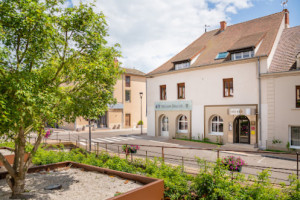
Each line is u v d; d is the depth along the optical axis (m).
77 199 5.31
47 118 5.13
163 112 23.52
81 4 5.80
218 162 6.36
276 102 16.05
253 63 17.14
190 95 21.17
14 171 5.65
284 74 15.70
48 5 5.47
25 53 5.31
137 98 38.38
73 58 5.98
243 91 17.66
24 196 5.46
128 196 4.47
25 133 5.61
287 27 21.12
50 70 6.17
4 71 4.92
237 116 18.45
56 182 6.66
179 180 6.42
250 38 18.78
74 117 6.35
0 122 4.18
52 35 5.23
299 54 15.20
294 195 4.95
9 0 4.85
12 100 4.27
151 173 7.61
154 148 16.80
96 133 28.80
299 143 15.35
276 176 9.72
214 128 19.91
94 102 6.54
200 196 5.77
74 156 10.20
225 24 24.02
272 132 16.20
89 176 7.23
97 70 5.89
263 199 5.00
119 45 6.66
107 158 10.15
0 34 4.80
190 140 20.48
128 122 37.22
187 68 21.00
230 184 5.77
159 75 23.94
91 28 6.09
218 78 19.17
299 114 15.12
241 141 18.44
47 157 9.67
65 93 5.80
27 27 4.95
